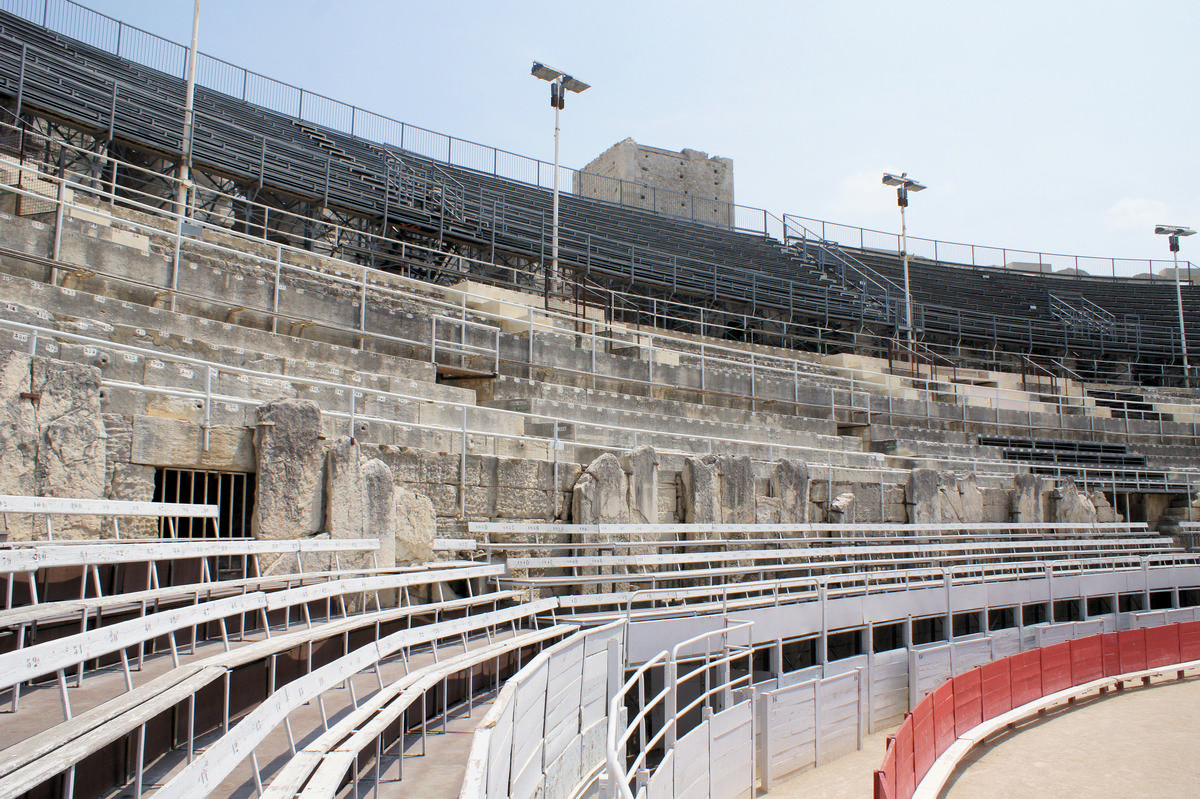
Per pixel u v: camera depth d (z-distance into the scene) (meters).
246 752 4.73
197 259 15.36
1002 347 40.16
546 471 14.59
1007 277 45.78
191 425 10.04
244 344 13.30
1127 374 40.88
